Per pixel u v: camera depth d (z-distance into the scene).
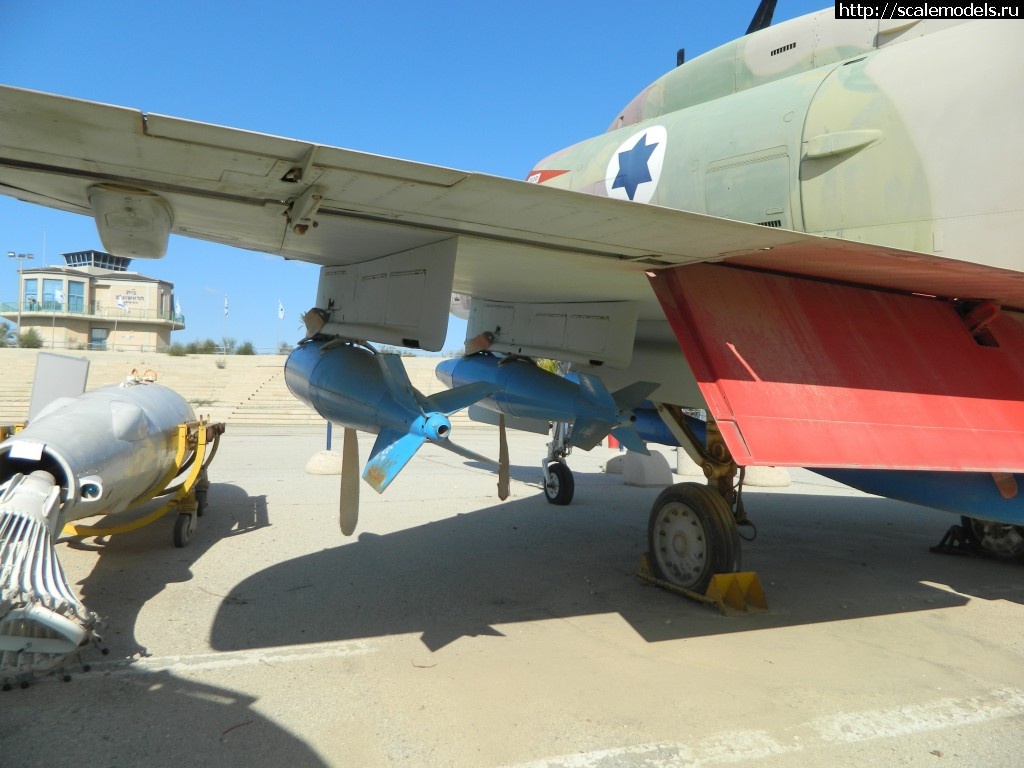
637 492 10.08
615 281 4.89
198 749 2.74
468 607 4.65
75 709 3.06
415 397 4.14
